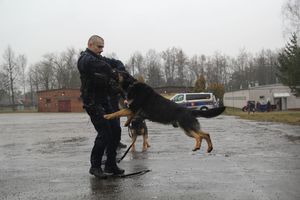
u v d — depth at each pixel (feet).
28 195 20.39
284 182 22.26
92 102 24.26
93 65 23.54
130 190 21.07
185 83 347.77
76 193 20.63
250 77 353.10
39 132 63.72
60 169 27.68
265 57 355.97
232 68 357.20
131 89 24.70
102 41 24.89
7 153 37.47
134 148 37.40
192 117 24.72
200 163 28.96
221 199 18.99
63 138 51.78
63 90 224.53
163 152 35.32
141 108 25.00
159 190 20.95
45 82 343.46
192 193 20.18
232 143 41.37
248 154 33.30
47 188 21.85
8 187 22.29
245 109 168.45
